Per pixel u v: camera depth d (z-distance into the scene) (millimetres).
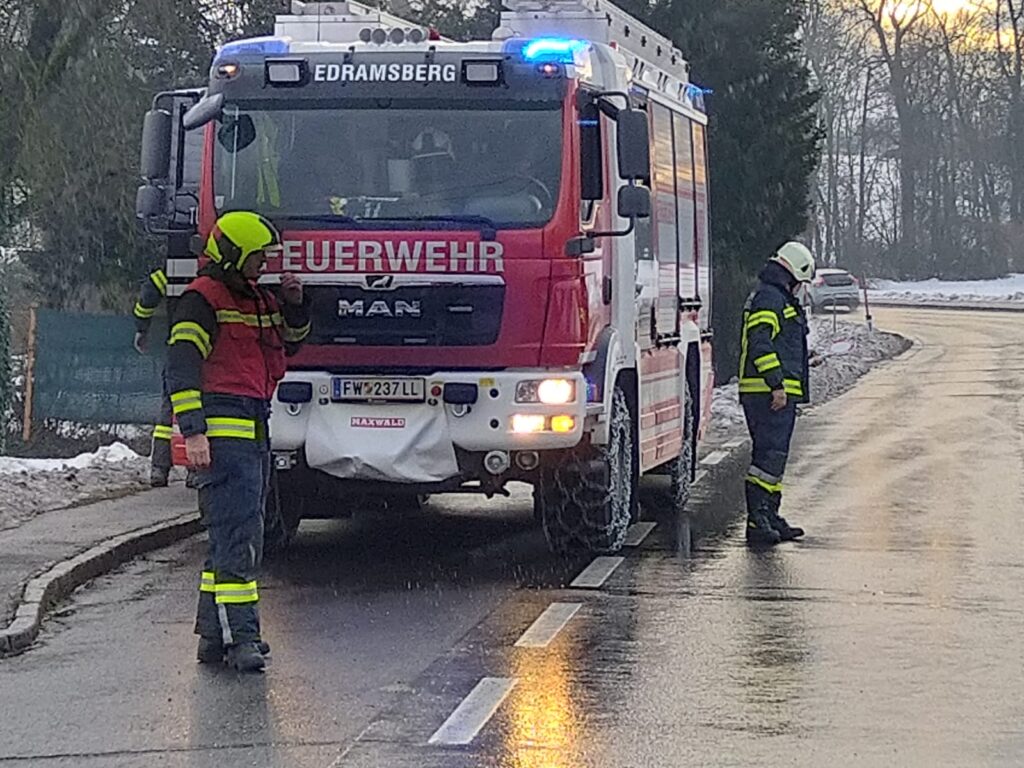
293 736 6992
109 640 9000
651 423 12977
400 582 10789
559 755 6688
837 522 13562
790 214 30703
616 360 11430
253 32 24516
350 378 10555
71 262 23578
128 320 20453
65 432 20469
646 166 10930
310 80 10859
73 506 13367
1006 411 24875
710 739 6938
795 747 6824
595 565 11414
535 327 10508
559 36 12633
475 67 10750
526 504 15141
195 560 11688
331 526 13641
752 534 12625
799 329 12688
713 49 29734
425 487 10797
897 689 7832
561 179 10602
